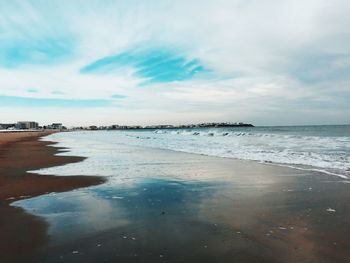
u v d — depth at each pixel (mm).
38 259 5422
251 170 15234
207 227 7004
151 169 16438
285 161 18141
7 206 9133
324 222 7168
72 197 10242
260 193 10258
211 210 8406
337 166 15625
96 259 5395
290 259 5254
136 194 10547
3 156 24812
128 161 20344
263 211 8180
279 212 8047
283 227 6887
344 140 36062
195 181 12734
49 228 7062
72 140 59156
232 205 8859
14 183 12859
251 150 25859
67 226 7199
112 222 7484
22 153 27844
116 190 11234
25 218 7863
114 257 5473
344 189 10539
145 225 7223
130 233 6688
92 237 6457
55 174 15117
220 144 35125
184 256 5473
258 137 51094
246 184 11812
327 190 10445
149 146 35688
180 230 6840
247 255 5457
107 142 48688
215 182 12414
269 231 6648
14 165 18828
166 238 6355
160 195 10336
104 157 23156
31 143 47156
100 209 8703
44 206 9094
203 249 5766
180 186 11773
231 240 6176
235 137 52562
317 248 5703
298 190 10547
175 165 17891
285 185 11414
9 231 6887
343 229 6680
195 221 7461
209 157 22047
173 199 9750
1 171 16281
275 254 5473
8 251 5793
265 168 15758
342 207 8367
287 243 5961
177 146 34000
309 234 6422
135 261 5301
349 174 13461
